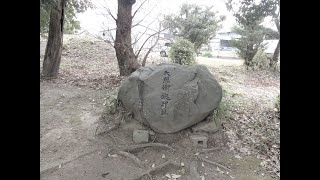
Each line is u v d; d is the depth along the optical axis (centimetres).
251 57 1152
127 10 768
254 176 407
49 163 410
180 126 475
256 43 1135
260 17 1120
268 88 856
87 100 645
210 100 484
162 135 481
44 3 691
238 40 1169
